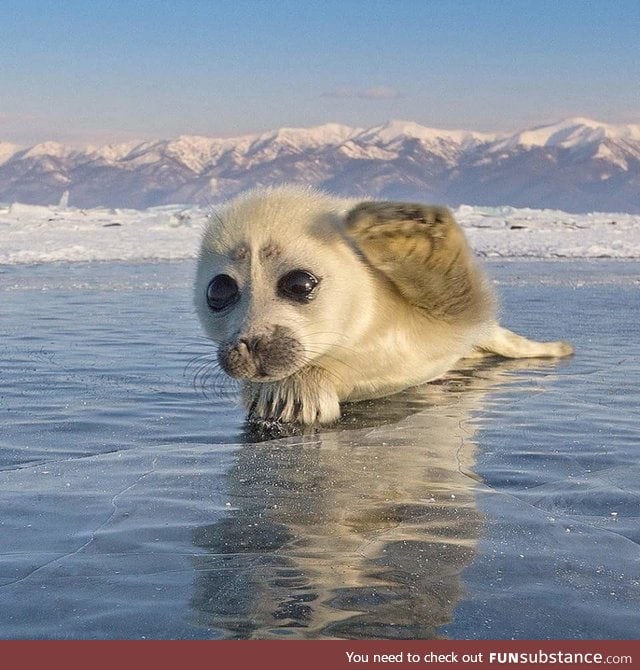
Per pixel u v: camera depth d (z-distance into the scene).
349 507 0.83
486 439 1.04
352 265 1.18
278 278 1.15
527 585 0.69
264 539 0.77
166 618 0.63
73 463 0.96
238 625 0.62
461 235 1.17
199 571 0.72
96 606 0.65
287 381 1.17
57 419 1.14
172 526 0.79
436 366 1.30
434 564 0.72
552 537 0.77
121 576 0.71
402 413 1.18
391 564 0.72
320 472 0.93
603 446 1.00
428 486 0.88
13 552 0.75
